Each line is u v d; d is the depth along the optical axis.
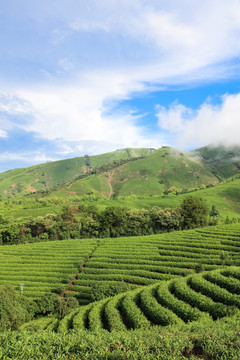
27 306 42.09
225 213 153.38
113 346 16.12
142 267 57.50
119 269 58.22
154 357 14.41
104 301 38.25
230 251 60.44
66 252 72.06
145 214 106.12
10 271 61.12
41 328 35.56
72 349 16.31
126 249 68.94
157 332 18.61
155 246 69.56
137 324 28.62
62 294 51.81
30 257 69.69
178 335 16.86
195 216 102.38
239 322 20.00
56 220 108.94
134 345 15.81
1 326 32.31
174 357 14.10
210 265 53.19
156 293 35.50
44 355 15.55
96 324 30.62
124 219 101.31
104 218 100.69
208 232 74.69
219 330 17.05
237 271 34.97
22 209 159.75
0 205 179.00
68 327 33.44
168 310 29.59
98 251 70.19
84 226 100.56
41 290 52.69
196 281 34.56
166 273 54.84
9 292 39.25
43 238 99.62
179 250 65.00
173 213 101.94
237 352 13.83
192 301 31.02
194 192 198.38
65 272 60.25
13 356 15.40
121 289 43.75
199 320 26.06
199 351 15.77
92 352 15.63
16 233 98.94
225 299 29.67
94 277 56.00
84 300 48.22
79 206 147.12
